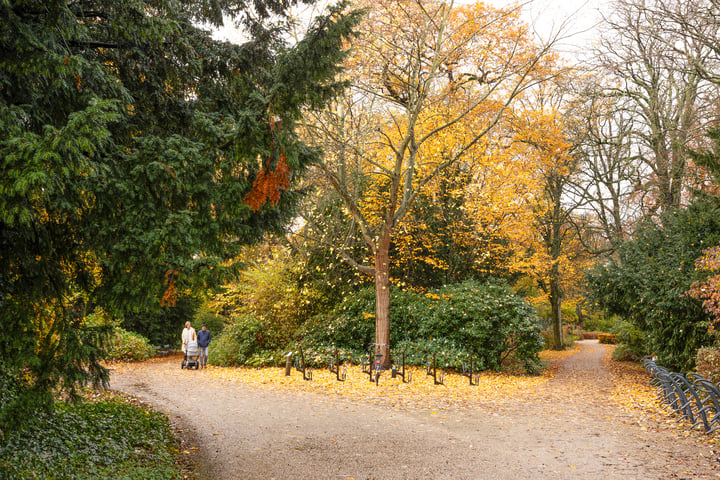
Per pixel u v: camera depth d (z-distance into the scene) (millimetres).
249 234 5230
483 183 18297
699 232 12336
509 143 19047
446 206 18359
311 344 16781
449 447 6551
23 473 4109
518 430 7574
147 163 4316
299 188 5922
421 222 17719
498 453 6234
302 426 7867
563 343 31016
